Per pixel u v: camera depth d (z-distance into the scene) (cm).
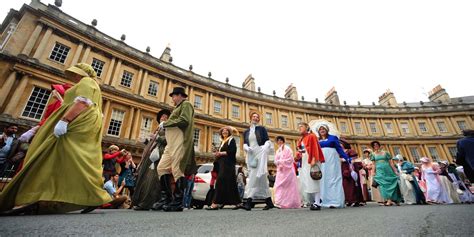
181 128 348
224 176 450
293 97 2961
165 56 2175
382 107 3188
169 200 350
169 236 124
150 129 1769
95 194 236
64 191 220
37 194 208
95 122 266
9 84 1222
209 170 930
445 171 780
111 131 1575
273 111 2694
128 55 1805
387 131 3047
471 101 3338
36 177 215
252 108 2561
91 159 249
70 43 1553
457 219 196
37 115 1289
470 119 2942
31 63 1305
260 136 491
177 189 341
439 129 3006
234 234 133
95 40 1648
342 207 448
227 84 2488
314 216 248
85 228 140
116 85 1688
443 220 190
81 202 226
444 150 2855
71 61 1514
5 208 199
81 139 248
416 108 3125
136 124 1681
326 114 2981
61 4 1598
